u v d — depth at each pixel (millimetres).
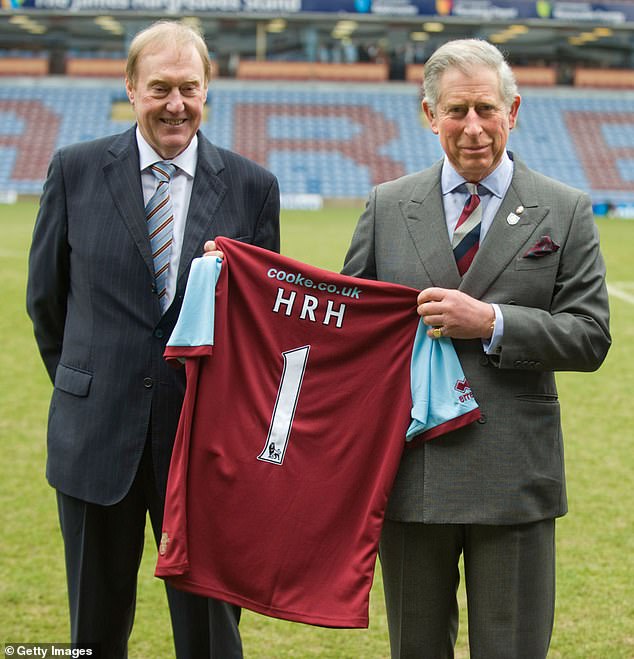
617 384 8172
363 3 30172
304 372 2803
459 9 30312
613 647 3631
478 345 2682
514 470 2648
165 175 2885
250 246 2820
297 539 2760
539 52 35938
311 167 29375
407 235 2771
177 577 2744
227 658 2928
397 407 2734
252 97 32438
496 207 2701
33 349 9141
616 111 32938
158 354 2840
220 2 29828
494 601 2666
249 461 2785
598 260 2680
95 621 2906
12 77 32625
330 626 2686
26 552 4508
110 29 33031
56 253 2924
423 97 2688
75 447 2838
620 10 30484
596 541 4730
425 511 2652
